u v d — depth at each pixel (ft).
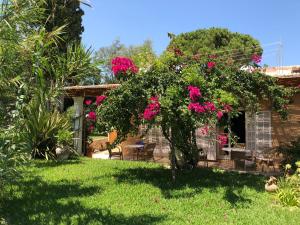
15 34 23.98
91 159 55.01
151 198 29.89
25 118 25.81
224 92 32.76
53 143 53.78
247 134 51.72
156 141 58.59
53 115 53.26
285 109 38.01
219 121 35.88
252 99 36.09
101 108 35.50
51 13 38.47
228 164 50.01
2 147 23.35
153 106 31.30
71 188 33.17
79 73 27.22
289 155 40.57
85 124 62.34
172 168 37.17
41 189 32.58
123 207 27.07
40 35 25.16
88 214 25.08
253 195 31.32
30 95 25.84
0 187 26.48
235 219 24.64
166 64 35.83
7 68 24.25
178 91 31.58
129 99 33.86
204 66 36.17
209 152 53.01
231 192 32.14
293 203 28.63
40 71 24.35
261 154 47.62
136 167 46.09
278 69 56.29
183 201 29.07
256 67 38.34
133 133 37.96
